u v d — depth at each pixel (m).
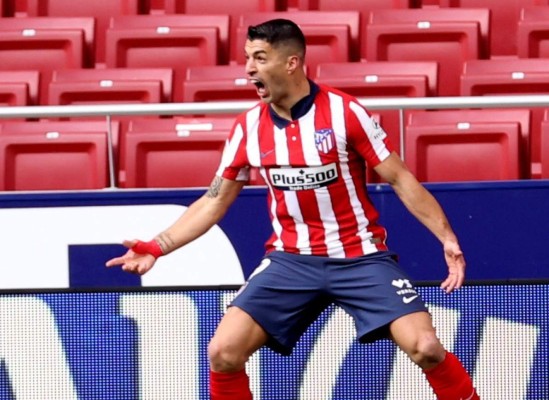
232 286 21.05
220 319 21.06
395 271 17.08
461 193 21.69
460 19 29.27
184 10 32.12
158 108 21.64
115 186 24.17
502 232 21.69
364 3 31.47
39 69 29.98
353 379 21.02
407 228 21.67
